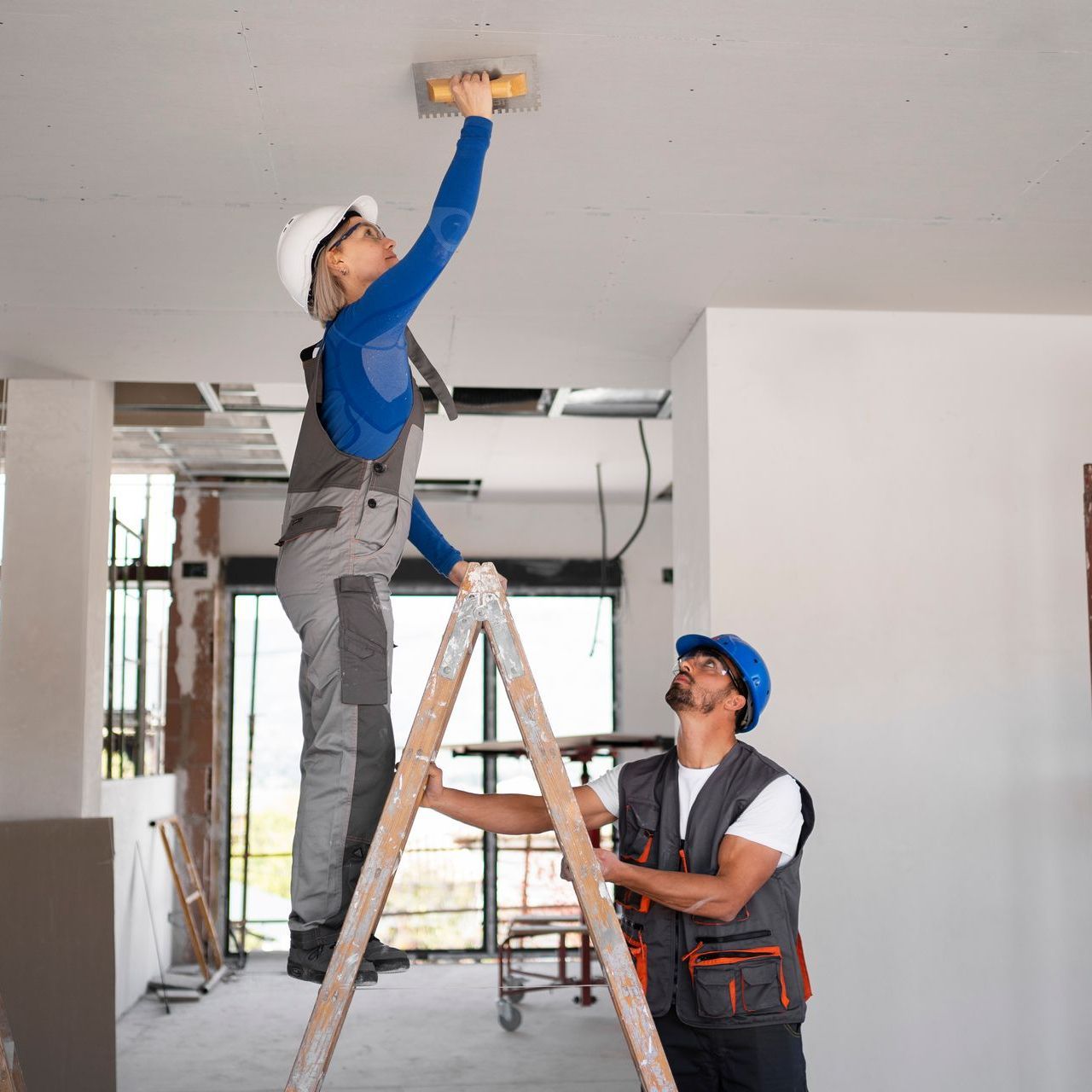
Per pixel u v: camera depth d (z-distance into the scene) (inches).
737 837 95.0
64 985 175.0
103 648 193.2
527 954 323.3
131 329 167.6
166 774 311.3
